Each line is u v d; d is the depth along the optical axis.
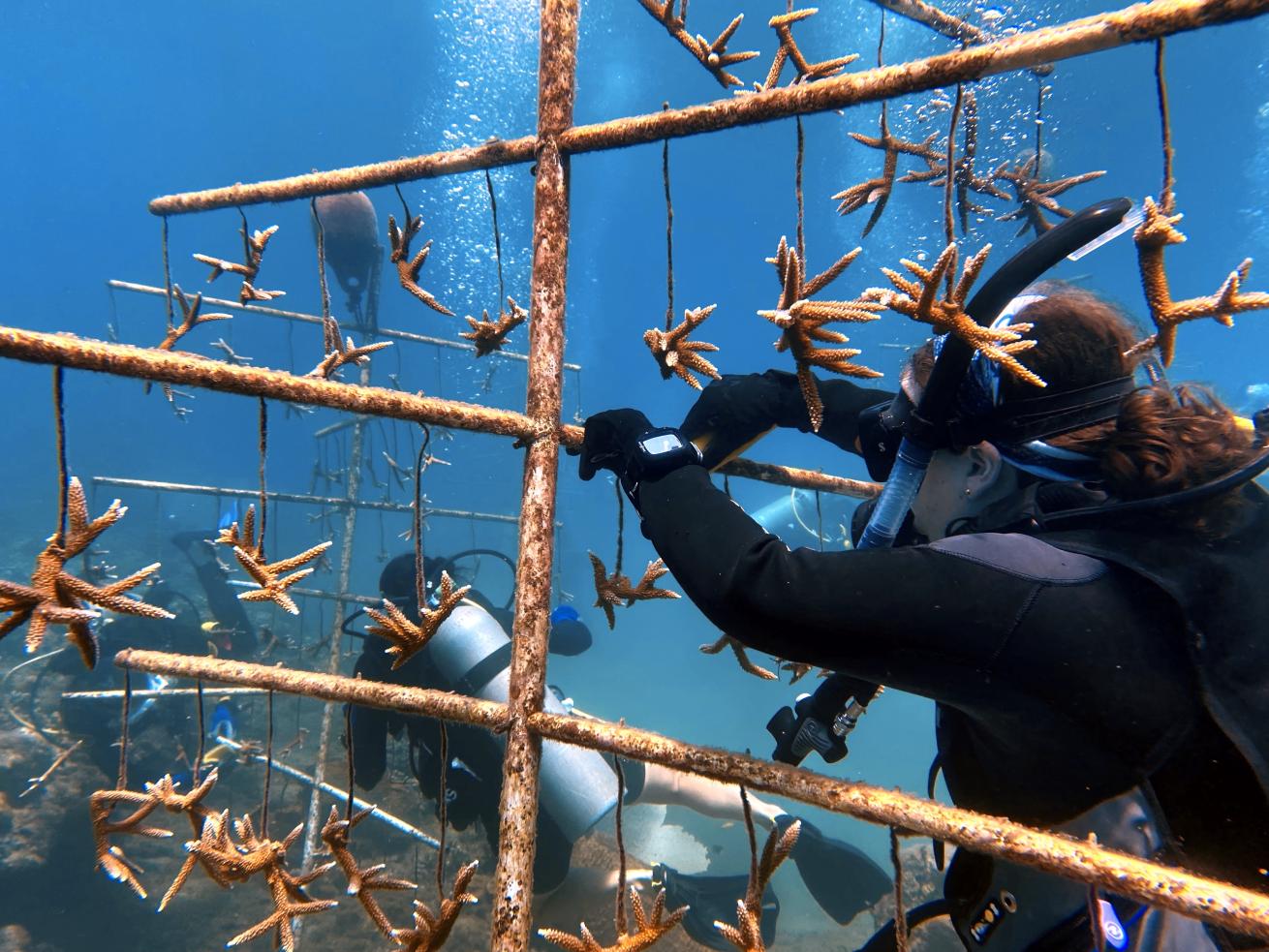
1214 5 0.81
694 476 1.08
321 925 4.38
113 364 1.04
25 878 4.43
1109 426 0.95
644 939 1.14
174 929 4.55
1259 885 0.83
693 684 12.82
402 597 3.52
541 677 1.24
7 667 7.06
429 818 5.07
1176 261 26.08
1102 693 0.78
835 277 1.04
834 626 0.84
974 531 1.08
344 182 1.46
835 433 1.64
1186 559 0.82
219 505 5.52
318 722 7.01
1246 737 0.73
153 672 1.42
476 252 27.52
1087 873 0.79
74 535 1.01
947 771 1.10
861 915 5.73
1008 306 1.05
